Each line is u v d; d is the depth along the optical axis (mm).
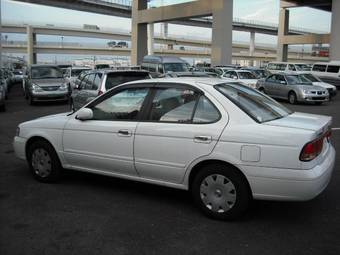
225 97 4973
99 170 5859
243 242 4363
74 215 5121
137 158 5383
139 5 53375
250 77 26500
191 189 5164
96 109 5914
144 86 5539
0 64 41812
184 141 4988
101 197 5793
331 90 24406
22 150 6645
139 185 6332
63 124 6125
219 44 41656
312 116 5496
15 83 46688
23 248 4234
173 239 4434
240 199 4777
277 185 4539
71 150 6055
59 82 20391
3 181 6590
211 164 4895
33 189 6168
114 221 4930
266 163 4547
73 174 6914
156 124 5238
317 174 4504
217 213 4918
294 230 4676
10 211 5262
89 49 85938
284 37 72188
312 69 35156
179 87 5285
